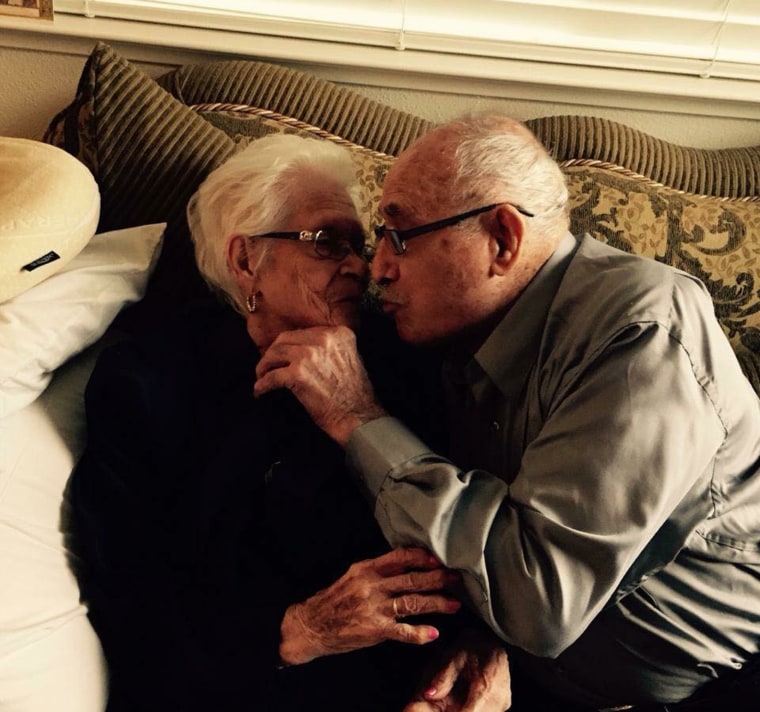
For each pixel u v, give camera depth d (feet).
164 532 3.26
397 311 3.25
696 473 2.78
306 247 3.53
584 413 2.80
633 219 4.26
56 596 2.95
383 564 2.90
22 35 4.47
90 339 3.48
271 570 3.31
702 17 5.02
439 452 3.72
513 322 3.16
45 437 3.22
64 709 2.87
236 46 4.58
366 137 4.42
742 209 4.42
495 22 4.98
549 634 2.67
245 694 3.05
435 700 3.13
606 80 4.89
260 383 3.26
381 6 4.86
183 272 4.06
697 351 2.88
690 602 3.17
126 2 4.62
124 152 3.91
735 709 3.15
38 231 3.19
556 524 2.66
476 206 2.96
